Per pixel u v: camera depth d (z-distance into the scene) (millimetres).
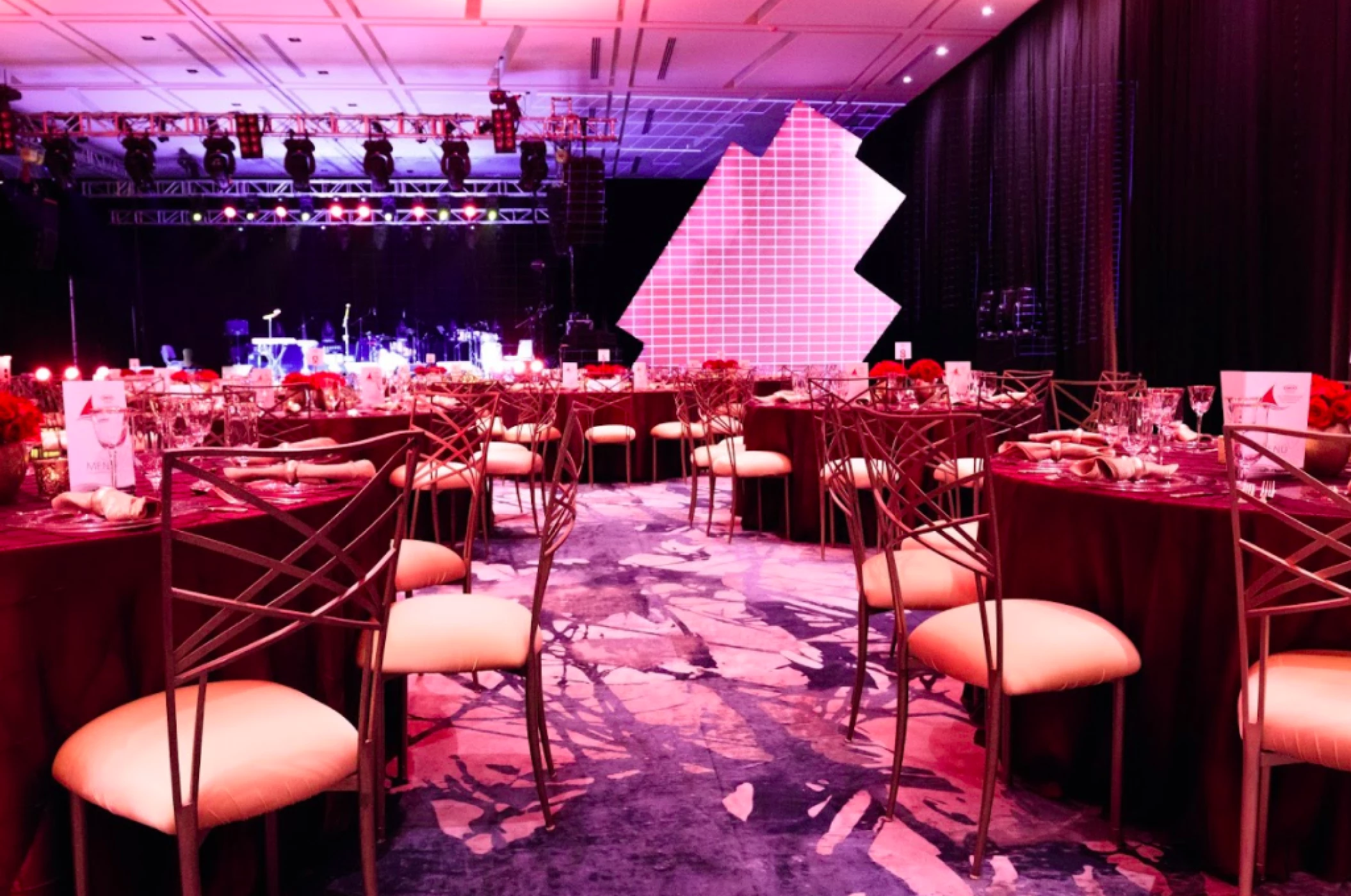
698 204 10523
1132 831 2207
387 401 5402
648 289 10547
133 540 1679
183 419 2328
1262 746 1711
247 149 10789
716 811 2314
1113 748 2123
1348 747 1602
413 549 2889
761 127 13023
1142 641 2129
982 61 9898
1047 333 8914
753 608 4059
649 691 3115
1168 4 7012
